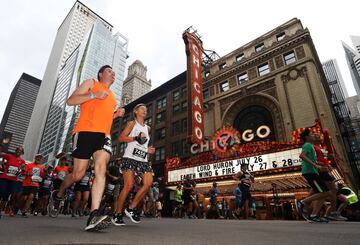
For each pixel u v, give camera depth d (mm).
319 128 13773
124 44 117500
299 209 5754
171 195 23000
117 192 8422
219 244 1694
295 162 13836
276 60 23375
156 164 30672
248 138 19625
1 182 6934
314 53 23656
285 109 20781
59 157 8414
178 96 33594
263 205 18906
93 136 2869
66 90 94750
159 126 33781
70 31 126438
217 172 17031
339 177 14344
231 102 25203
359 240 1945
